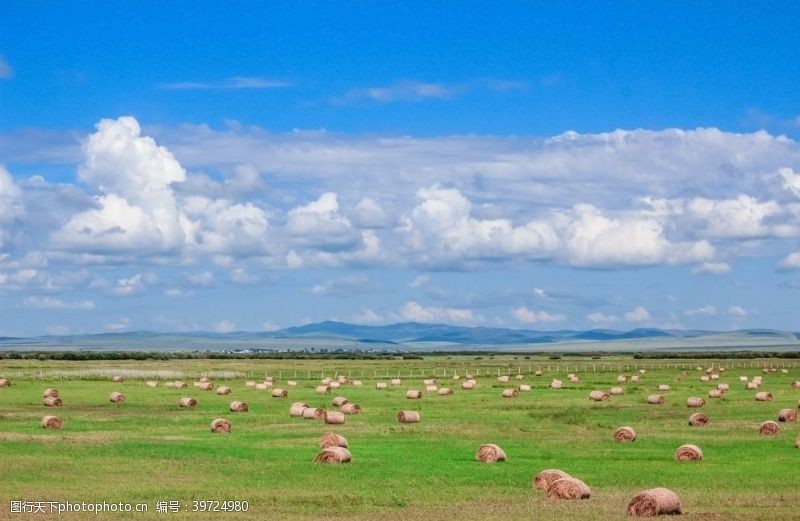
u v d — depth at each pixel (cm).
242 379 12312
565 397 8975
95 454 4597
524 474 4119
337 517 3167
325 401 8356
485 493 3659
